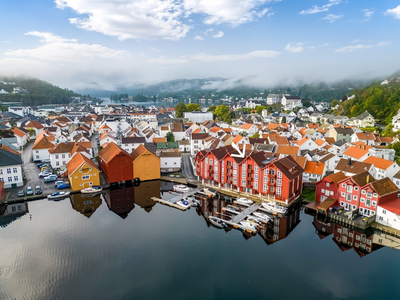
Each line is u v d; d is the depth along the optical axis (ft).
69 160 337.93
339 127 516.73
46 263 171.22
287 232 213.05
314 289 151.43
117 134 601.62
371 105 645.51
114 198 279.28
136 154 336.90
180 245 193.47
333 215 227.81
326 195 251.60
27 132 553.64
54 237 201.57
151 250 187.11
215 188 299.79
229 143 474.90
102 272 164.14
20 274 161.07
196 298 144.66
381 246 194.80
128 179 320.29
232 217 233.55
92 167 292.81
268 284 155.12
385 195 218.38
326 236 207.51
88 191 287.07
